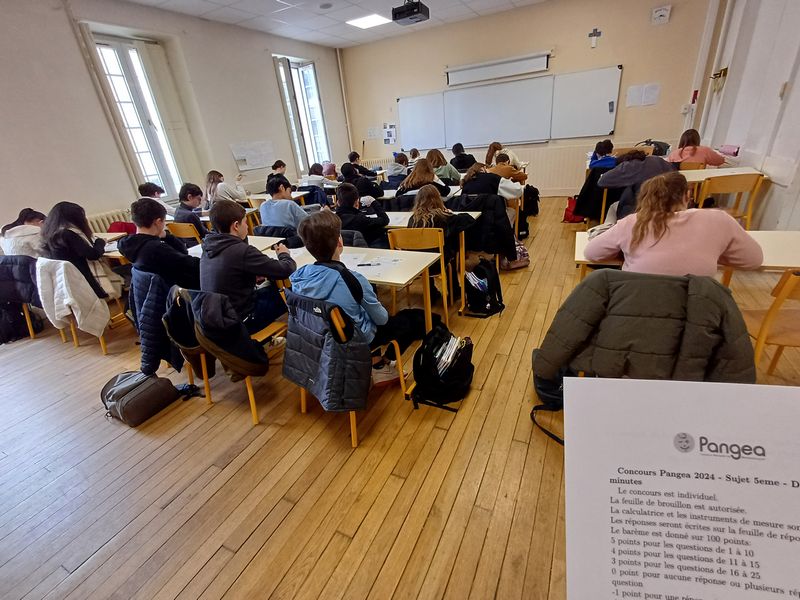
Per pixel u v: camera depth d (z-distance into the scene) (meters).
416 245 2.49
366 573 1.23
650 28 5.31
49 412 2.15
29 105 3.55
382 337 1.90
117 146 4.27
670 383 0.48
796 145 2.73
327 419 1.92
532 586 1.16
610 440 0.50
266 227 3.07
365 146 7.94
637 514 0.48
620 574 0.48
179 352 2.13
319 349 1.55
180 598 1.21
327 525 1.39
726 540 0.46
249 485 1.58
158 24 4.50
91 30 4.07
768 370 1.90
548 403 1.80
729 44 4.41
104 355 2.75
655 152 4.86
